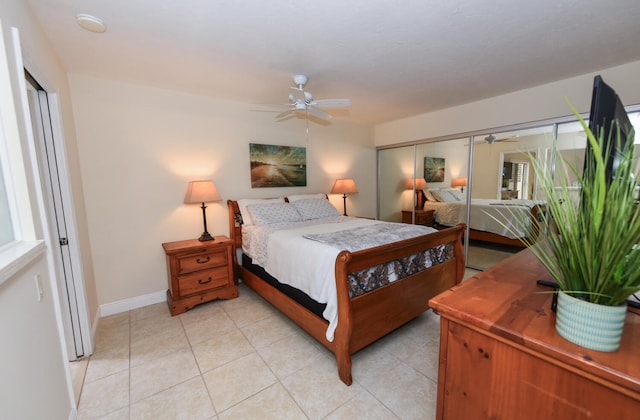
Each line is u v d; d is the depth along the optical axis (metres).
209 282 2.86
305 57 2.24
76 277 2.00
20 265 0.95
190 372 1.88
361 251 1.72
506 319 0.86
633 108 2.47
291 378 1.81
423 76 2.70
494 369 0.87
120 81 2.65
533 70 2.60
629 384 0.61
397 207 4.78
